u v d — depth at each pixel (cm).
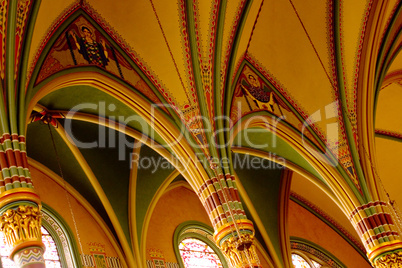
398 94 2095
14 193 1150
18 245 1110
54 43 1442
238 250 1418
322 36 1766
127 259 1723
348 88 1750
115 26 1570
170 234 1886
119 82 1519
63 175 1781
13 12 1277
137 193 1823
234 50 1653
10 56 1274
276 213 2075
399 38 1798
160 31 1590
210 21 1588
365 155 1708
